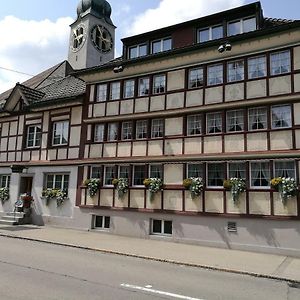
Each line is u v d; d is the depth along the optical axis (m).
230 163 15.53
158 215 16.88
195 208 15.91
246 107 15.52
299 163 13.99
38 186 21.59
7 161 23.66
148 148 17.80
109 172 19.03
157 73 18.17
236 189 14.84
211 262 11.66
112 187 18.58
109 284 8.09
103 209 18.61
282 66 15.02
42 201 21.20
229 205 15.15
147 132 18.00
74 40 54.53
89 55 52.31
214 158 15.73
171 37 18.81
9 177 23.55
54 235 16.64
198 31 18.11
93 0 54.50
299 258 13.21
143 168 17.89
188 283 8.70
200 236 15.59
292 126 14.37
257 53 15.54
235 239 14.79
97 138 19.78
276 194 14.19
